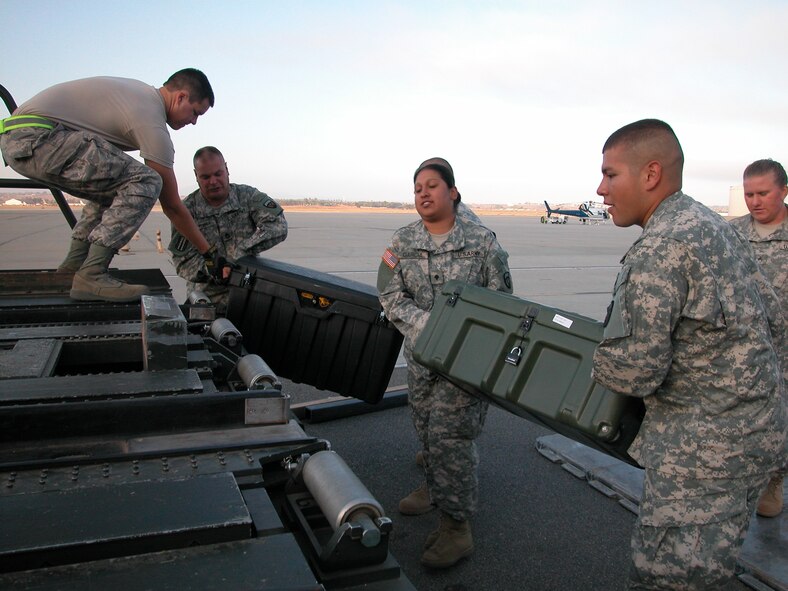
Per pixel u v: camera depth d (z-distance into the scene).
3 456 1.58
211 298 4.45
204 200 4.31
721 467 1.72
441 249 3.06
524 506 3.61
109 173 2.88
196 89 3.11
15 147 2.83
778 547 3.10
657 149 1.83
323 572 1.36
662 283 1.69
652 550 1.77
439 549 3.01
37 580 1.09
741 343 1.73
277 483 1.63
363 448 4.38
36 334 2.53
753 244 3.90
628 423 1.98
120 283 2.99
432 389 3.09
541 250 24.12
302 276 3.75
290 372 3.83
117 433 1.70
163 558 1.17
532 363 2.15
